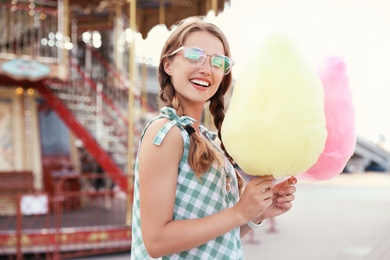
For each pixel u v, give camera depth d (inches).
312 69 64.8
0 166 393.1
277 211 79.8
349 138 70.8
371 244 328.8
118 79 477.7
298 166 64.7
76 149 436.1
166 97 75.1
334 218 452.1
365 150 1063.6
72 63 431.8
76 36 517.0
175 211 68.8
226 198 72.7
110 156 388.8
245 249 318.7
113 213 370.9
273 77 62.6
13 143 402.6
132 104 357.7
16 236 273.4
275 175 65.9
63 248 283.3
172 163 67.2
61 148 425.4
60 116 396.5
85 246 290.2
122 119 429.4
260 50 64.9
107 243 296.5
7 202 367.9
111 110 443.5
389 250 307.9
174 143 67.4
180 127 68.7
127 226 307.3
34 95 417.4
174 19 459.5
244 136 63.3
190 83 72.4
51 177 400.2
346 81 70.8
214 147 77.0
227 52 76.0
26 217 344.5
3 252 274.7
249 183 67.9
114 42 503.2
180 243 65.7
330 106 69.8
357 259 287.6
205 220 66.3
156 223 66.1
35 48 411.8
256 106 63.0
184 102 75.6
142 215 67.2
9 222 320.8
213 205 69.8
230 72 78.5
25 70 359.3
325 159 71.2
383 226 402.0
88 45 502.3
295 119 61.8
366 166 1102.4
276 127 61.7
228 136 65.0
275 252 309.0
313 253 305.4
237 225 66.8
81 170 435.2
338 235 363.9
